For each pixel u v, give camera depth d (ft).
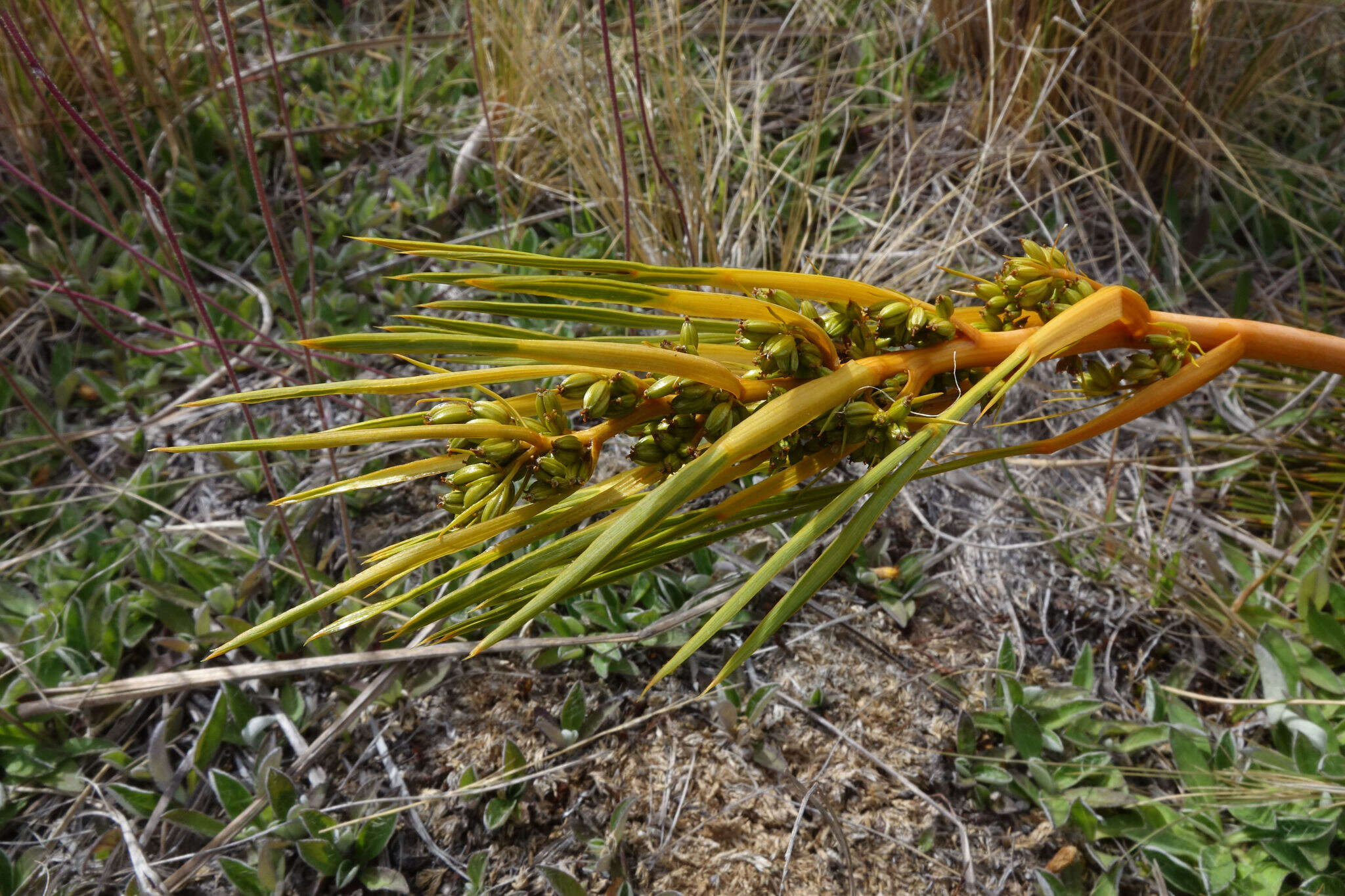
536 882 1.48
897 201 2.44
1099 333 0.76
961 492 1.99
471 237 2.45
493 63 2.62
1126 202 2.36
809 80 2.71
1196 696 1.67
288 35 2.96
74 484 2.00
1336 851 1.51
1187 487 1.99
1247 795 1.51
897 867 1.51
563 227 2.44
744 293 0.67
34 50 2.24
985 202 2.35
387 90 2.83
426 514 1.94
